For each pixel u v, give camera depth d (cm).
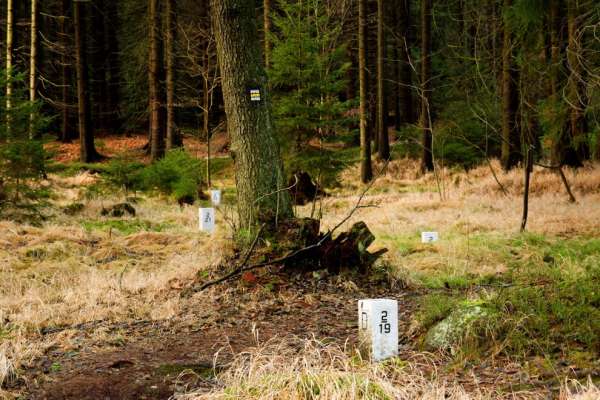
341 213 1828
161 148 2728
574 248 1190
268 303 859
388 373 550
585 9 1806
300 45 1981
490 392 495
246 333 743
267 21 2259
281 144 2038
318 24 2089
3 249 1120
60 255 1124
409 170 2588
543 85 2136
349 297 900
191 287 917
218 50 1022
